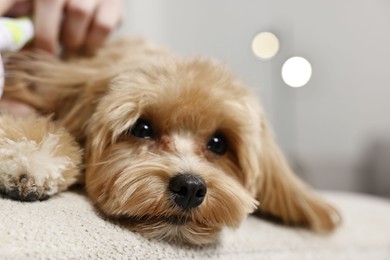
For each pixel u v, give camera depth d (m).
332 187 3.12
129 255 0.79
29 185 0.84
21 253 0.66
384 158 3.07
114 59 1.25
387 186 3.02
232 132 1.12
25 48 1.17
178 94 1.03
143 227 0.90
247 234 1.08
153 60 1.12
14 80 1.12
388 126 3.29
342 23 3.22
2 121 0.91
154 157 1.01
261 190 1.26
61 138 0.96
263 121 1.25
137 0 2.60
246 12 3.00
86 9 1.23
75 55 1.32
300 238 1.17
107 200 0.93
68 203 0.89
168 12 2.82
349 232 1.30
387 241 1.29
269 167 1.25
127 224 0.91
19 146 0.86
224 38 2.94
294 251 1.09
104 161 1.01
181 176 0.93
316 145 3.22
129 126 1.03
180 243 0.92
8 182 0.84
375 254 1.21
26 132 0.91
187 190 0.91
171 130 1.08
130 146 1.04
